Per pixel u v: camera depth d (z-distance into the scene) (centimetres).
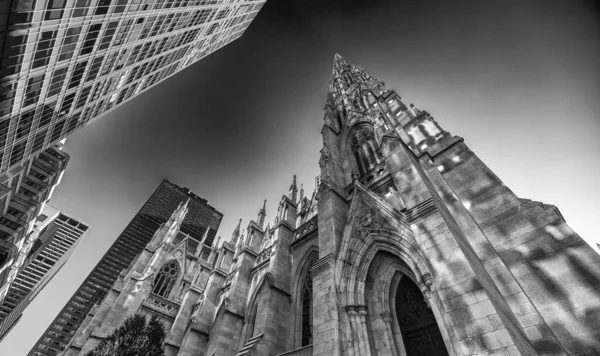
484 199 1573
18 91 2214
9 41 1798
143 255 5162
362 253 1681
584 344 991
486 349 884
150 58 4747
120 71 4000
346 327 1433
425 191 1487
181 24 4928
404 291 1551
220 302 3347
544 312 1121
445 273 1136
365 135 2911
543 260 1229
